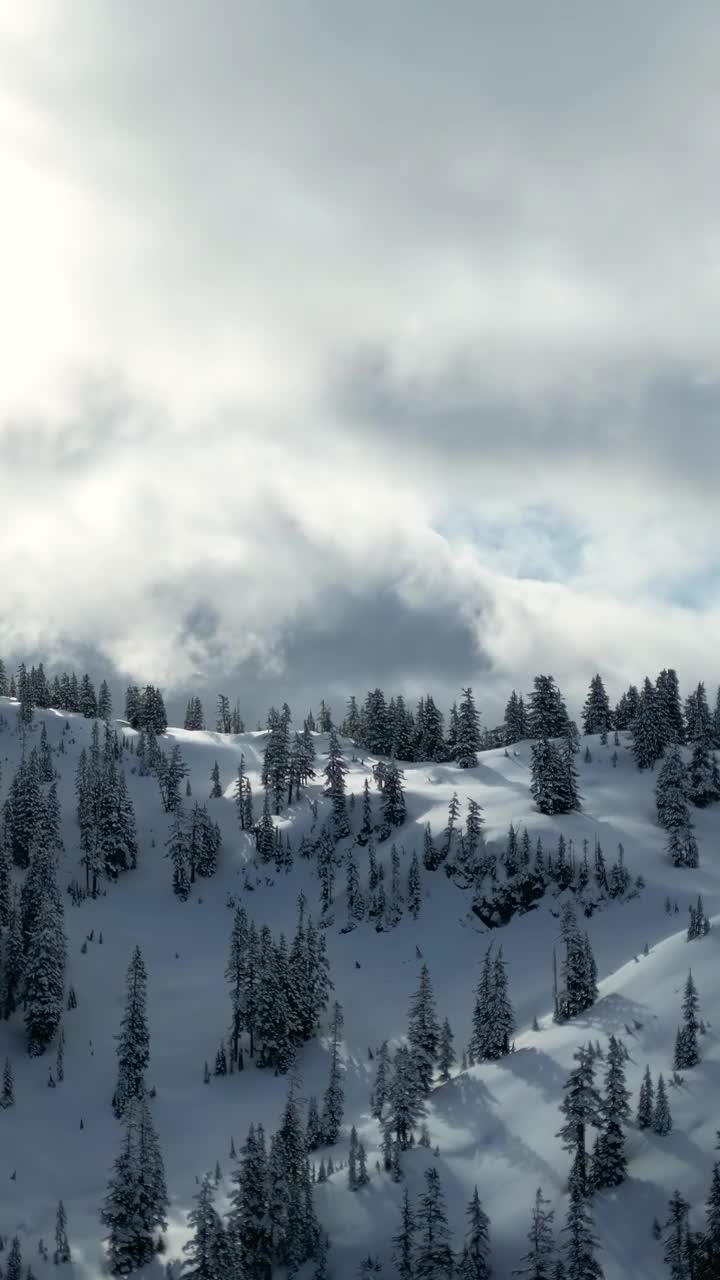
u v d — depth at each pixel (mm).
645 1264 78812
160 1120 116625
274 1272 87312
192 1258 86375
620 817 170875
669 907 143750
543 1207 86250
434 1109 102812
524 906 151875
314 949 134875
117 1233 91750
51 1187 105750
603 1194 85438
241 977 130000
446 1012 132875
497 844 162625
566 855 156750
